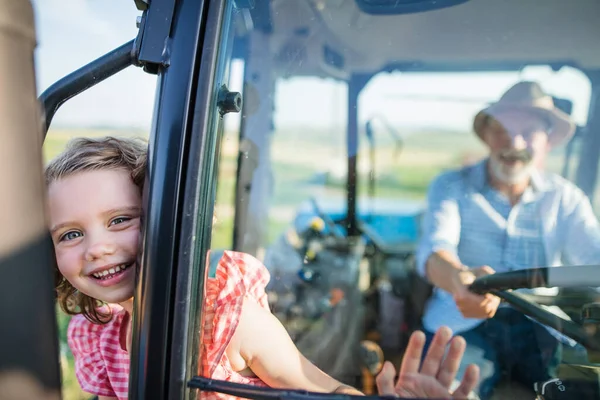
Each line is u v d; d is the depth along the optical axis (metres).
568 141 1.68
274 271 1.96
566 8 1.42
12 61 0.63
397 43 1.81
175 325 0.81
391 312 1.95
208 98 0.82
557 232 1.66
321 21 1.57
